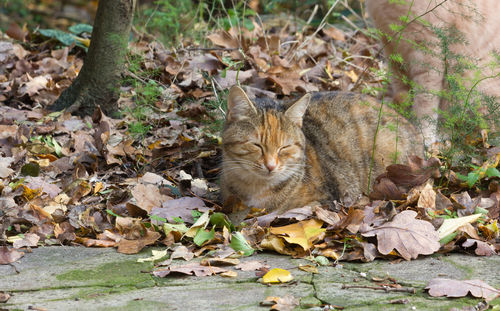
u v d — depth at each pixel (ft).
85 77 19.04
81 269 10.68
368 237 11.67
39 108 19.58
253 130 13.29
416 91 17.24
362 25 29.73
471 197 14.49
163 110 19.10
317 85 21.71
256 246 11.69
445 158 15.14
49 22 38.81
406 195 13.53
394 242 11.25
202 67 21.07
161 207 13.28
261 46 23.88
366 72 21.81
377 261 11.14
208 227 12.57
